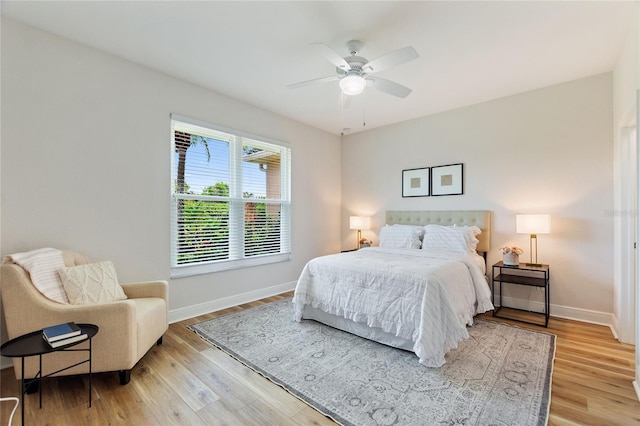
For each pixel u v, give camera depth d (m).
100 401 1.80
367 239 4.82
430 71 3.00
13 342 1.67
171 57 2.77
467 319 2.71
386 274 2.57
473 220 3.85
